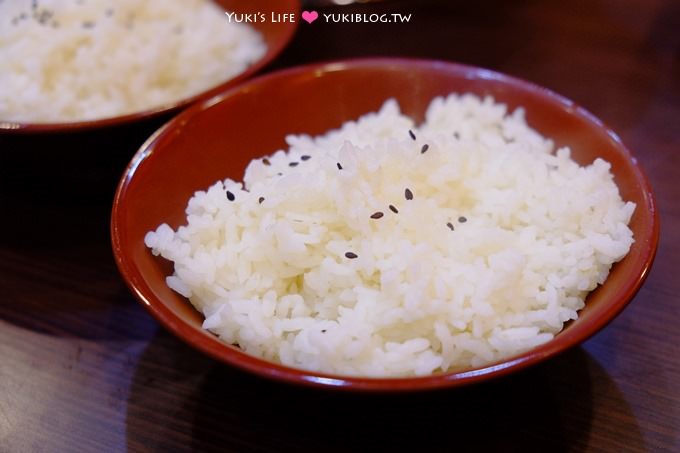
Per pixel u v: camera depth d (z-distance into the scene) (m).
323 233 0.30
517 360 0.27
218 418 0.31
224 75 0.39
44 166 0.35
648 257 0.29
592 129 0.33
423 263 0.30
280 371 0.27
